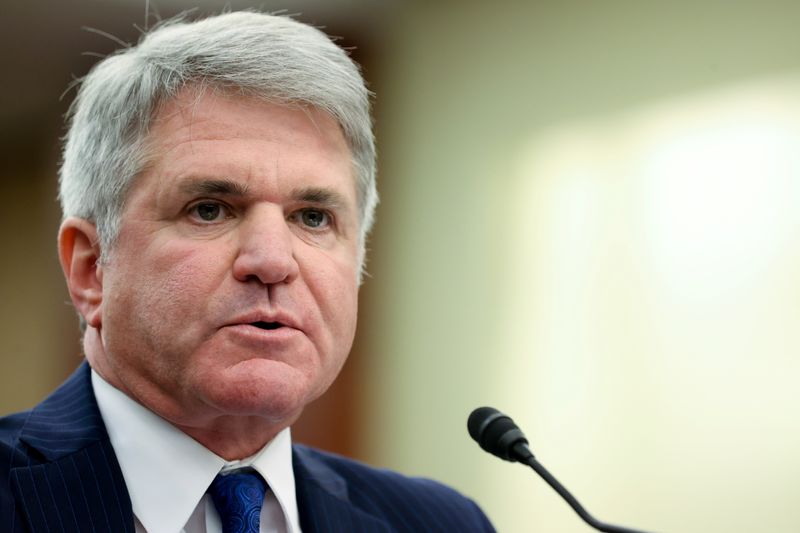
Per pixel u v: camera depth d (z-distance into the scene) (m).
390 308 17.12
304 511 6.38
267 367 5.52
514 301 15.84
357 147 6.29
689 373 13.86
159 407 5.79
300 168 5.78
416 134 17.17
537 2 16.16
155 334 5.61
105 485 5.67
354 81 6.19
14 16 15.45
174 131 5.70
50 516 5.46
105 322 5.86
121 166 5.77
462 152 16.73
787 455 12.73
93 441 5.82
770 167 13.27
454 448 16.09
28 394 19.31
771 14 13.42
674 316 14.10
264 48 5.80
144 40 6.23
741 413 13.27
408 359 16.86
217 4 15.00
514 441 5.92
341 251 6.07
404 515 6.79
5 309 19.52
